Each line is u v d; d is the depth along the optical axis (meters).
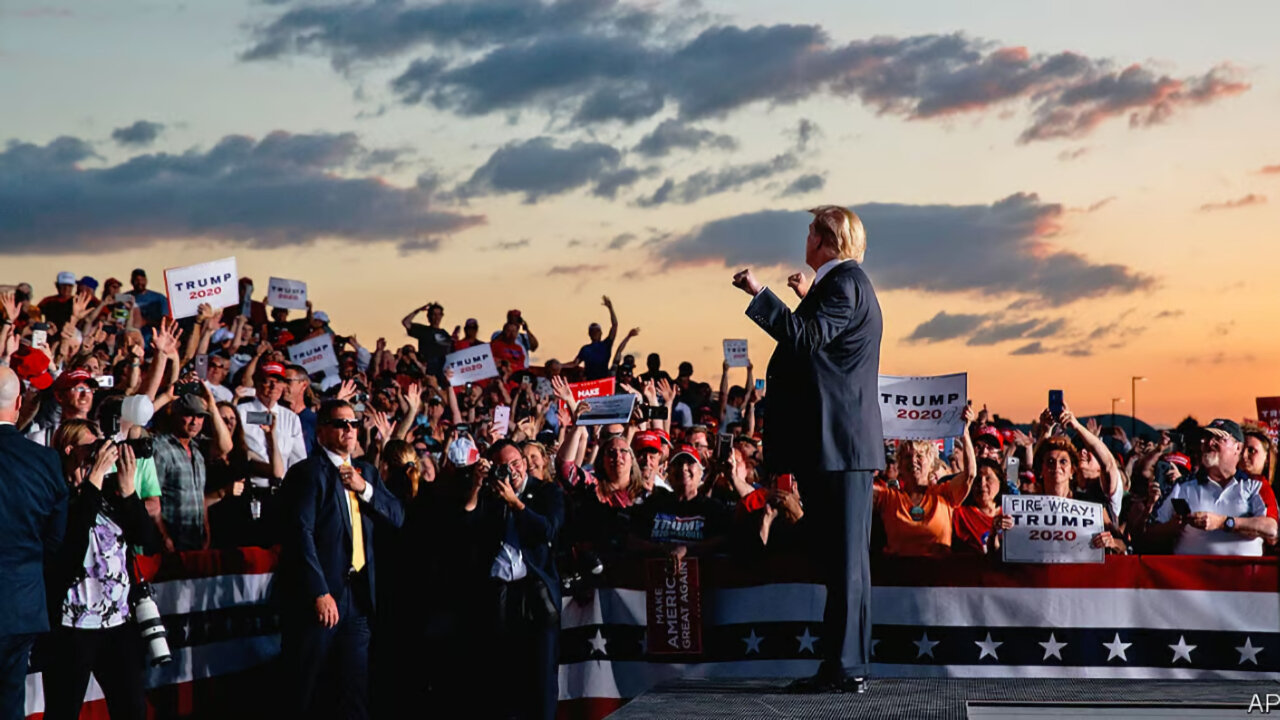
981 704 5.45
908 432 7.89
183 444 8.96
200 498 8.97
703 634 8.38
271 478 9.93
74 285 15.97
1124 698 5.66
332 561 7.79
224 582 8.68
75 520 6.97
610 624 8.55
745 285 5.43
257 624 8.99
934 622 7.73
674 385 19.97
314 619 7.65
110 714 7.16
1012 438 13.69
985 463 8.34
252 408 10.70
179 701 8.20
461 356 16.83
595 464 11.91
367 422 11.75
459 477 8.81
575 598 8.60
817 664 8.16
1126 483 12.59
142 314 18.47
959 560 7.74
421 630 8.62
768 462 5.61
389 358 19.69
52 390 8.70
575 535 8.69
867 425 5.48
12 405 6.36
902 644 7.75
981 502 8.29
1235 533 7.73
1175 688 6.11
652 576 8.47
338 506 7.86
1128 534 9.38
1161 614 7.56
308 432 11.15
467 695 8.84
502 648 8.40
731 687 5.73
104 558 7.05
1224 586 7.51
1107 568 7.61
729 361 19.09
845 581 5.50
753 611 8.30
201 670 8.41
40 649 7.20
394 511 8.17
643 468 9.55
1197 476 8.05
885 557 7.81
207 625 8.50
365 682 7.95
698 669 8.38
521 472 8.76
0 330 10.03
